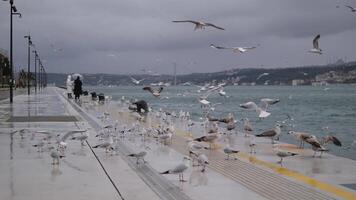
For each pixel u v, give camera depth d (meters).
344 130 40.31
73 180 13.34
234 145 22.00
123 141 22.69
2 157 17.19
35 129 26.53
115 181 13.28
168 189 12.58
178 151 19.64
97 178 13.68
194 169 15.58
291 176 14.63
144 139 23.36
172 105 79.38
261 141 23.59
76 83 68.31
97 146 18.92
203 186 13.04
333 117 57.88
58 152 16.56
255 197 11.91
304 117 57.72
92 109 48.91
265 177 14.45
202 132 27.73
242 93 178.75
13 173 14.27
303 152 19.91
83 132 21.38
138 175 14.21
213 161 17.36
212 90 33.06
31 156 17.42
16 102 61.34
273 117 55.94
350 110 72.31
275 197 11.97
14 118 34.66
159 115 38.97
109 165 15.82
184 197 11.77
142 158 17.17
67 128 27.53
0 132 25.20
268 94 163.50
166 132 23.03
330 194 12.31
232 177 14.38
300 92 192.00
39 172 14.46
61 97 80.50
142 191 12.19
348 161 17.59
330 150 24.36
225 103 93.88
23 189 12.21
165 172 13.86
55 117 35.78
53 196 11.53
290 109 76.00
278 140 24.31
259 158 18.16
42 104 56.28
